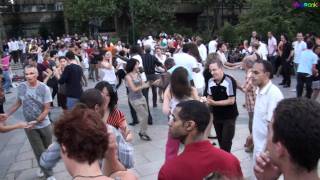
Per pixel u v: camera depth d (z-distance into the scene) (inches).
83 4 1381.6
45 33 1813.5
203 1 1562.5
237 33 1026.1
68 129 80.0
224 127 214.7
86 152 78.9
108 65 385.1
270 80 170.2
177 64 300.8
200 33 1584.6
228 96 209.2
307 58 416.5
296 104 59.1
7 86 624.7
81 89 313.4
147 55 382.3
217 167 102.3
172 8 1546.5
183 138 108.3
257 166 70.1
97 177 78.4
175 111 109.6
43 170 229.3
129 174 99.5
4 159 294.0
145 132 312.8
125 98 506.3
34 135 230.2
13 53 1155.3
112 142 97.3
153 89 432.1
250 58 258.4
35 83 227.6
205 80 265.9
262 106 167.6
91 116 83.7
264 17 973.8
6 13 1814.7
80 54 690.2
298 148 56.6
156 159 269.7
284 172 59.9
